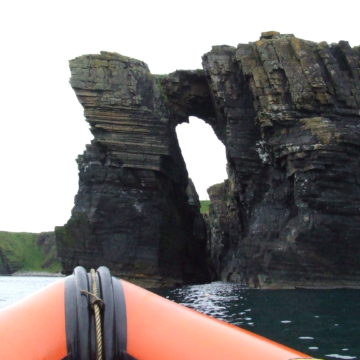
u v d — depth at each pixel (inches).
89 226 1786.4
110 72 1830.7
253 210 1669.5
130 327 115.4
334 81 1551.4
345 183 1438.2
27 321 113.0
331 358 389.7
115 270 1761.8
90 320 111.0
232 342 121.8
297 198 1455.5
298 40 1628.9
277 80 1574.8
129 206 1785.2
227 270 2132.1
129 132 1803.6
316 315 676.7
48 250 6904.5
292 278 1422.2
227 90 1724.9
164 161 1852.9
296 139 1475.1
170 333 118.0
